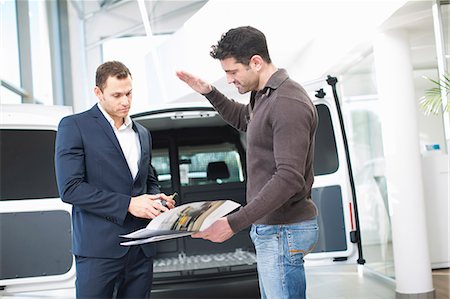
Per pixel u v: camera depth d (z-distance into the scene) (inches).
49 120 137.9
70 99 521.0
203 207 79.8
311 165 87.4
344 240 159.8
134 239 96.8
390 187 193.9
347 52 221.6
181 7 510.3
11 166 134.9
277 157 79.7
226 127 157.5
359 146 244.2
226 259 135.9
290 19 292.5
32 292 147.1
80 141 96.0
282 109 80.8
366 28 196.7
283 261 85.3
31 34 422.0
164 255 146.1
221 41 85.2
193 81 102.2
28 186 135.0
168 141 155.8
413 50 226.7
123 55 530.3
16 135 136.0
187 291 118.4
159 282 119.1
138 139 102.9
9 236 131.6
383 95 193.9
